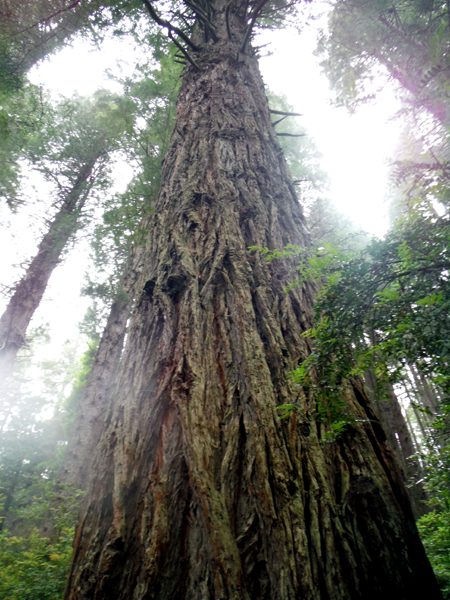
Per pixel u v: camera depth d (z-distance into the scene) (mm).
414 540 1592
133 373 2354
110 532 1716
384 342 1563
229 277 2588
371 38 4836
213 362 2176
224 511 1646
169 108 9133
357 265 1734
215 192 3221
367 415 2080
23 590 3295
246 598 1408
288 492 1657
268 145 4090
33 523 5586
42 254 10789
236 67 5176
